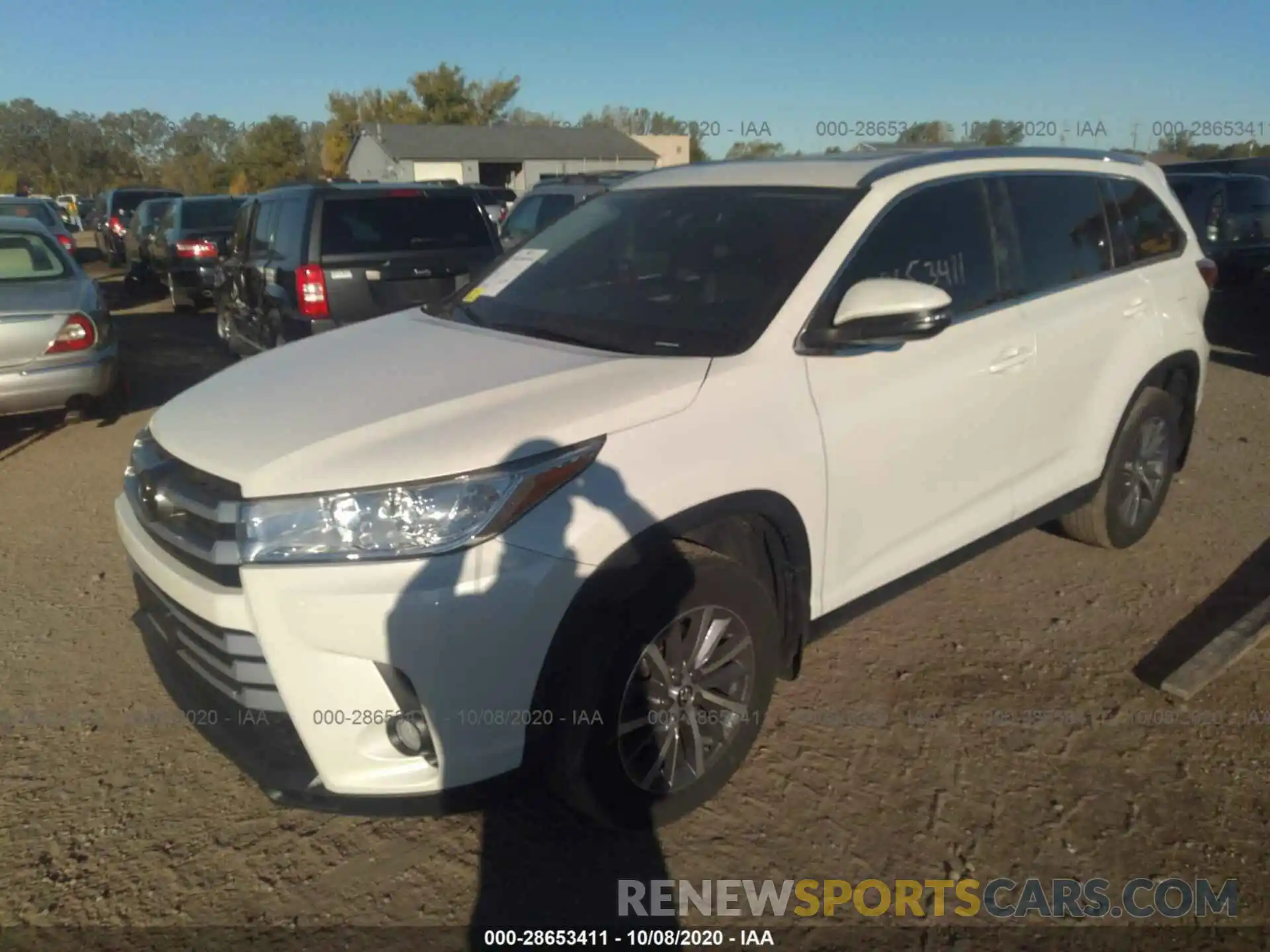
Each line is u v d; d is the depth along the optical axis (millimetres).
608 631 2678
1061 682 3811
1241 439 7020
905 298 3064
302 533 2547
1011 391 3852
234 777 3293
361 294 7199
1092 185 4438
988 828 3033
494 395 2885
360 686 2555
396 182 7977
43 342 6828
